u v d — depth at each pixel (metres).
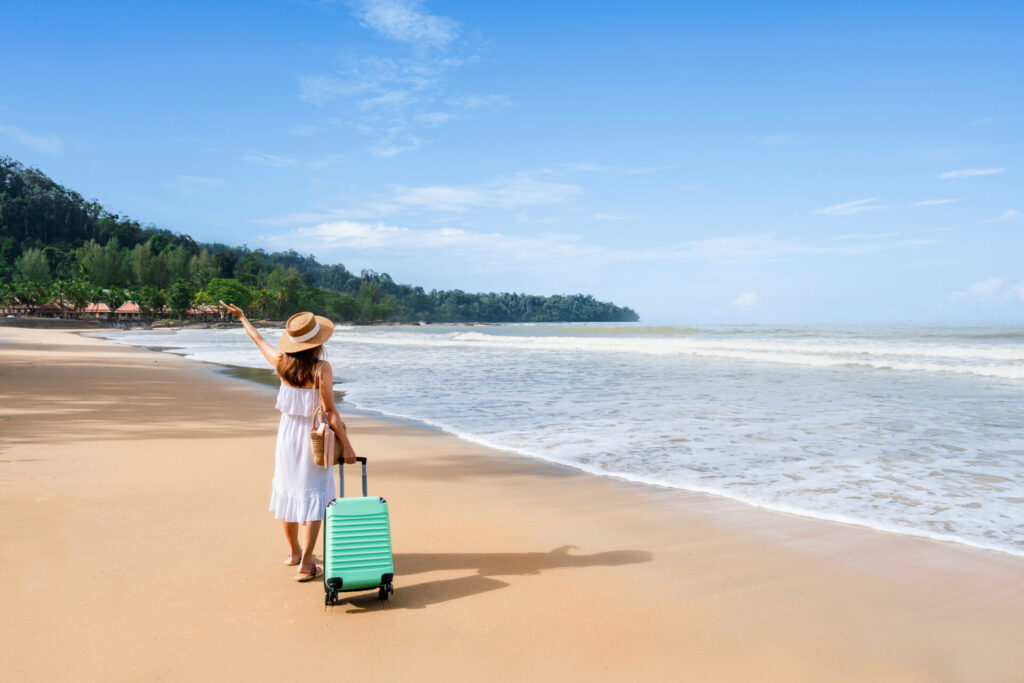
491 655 3.01
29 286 142.75
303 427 3.81
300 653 3.00
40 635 3.12
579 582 3.91
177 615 3.37
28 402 11.84
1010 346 29.47
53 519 4.92
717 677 2.85
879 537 4.76
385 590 3.54
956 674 2.89
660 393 13.91
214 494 5.72
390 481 6.52
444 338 51.06
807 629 3.31
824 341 37.38
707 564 4.23
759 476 6.69
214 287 172.00
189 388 14.92
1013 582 3.92
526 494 6.01
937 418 10.42
